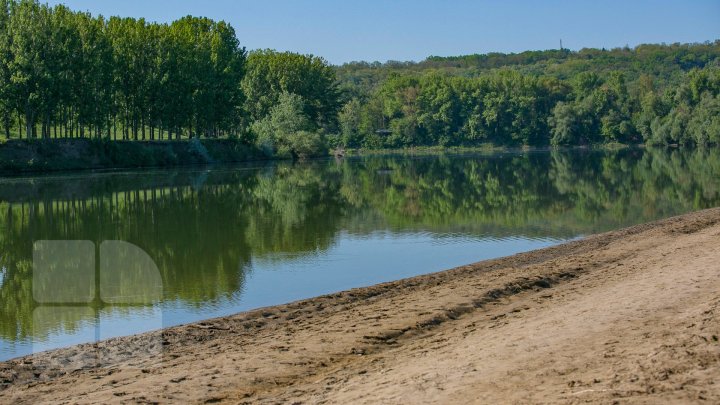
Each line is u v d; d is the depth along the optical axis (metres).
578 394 10.65
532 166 92.69
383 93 192.50
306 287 23.89
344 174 79.94
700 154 112.88
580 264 24.45
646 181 64.50
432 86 181.12
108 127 88.12
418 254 29.61
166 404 12.81
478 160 112.00
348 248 31.16
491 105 177.88
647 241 28.84
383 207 46.97
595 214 41.91
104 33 87.69
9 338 18.19
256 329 18.38
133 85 91.25
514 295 20.66
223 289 23.59
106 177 70.69
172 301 21.98
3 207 47.06
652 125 149.75
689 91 155.12
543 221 39.22
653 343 13.12
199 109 100.81
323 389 13.01
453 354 14.38
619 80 189.12
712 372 10.88
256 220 40.56
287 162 106.94
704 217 35.91
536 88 181.88
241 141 112.00
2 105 75.25
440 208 46.12
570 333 14.84
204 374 14.42
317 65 144.12
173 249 31.09
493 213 43.16
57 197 53.12
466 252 29.91
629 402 9.98
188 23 115.19
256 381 13.93
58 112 82.88
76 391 13.73
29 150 76.06
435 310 18.88
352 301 21.30
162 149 93.75
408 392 12.09
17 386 14.34
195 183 66.06
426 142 180.25
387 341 16.48
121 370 15.09
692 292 17.80
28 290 23.41
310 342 16.45
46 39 76.75
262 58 137.25
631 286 19.50
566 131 168.75
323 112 145.50
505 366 12.91
